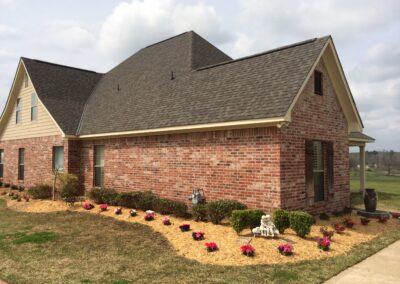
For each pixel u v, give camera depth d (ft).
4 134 76.23
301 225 27.71
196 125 36.32
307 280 19.60
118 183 49.26
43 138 61.52
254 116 31.48
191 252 24.79
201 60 54.24
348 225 33.30
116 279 19.92
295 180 33.09
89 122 56.85
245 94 35.99
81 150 56.39
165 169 42.14
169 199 40.98
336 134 41.19
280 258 23.30
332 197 38.60
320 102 38.37
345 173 42.86
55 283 19.42
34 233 31.17
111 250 25.75
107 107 58.13
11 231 32.17
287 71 34.99
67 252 25.38
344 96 41.29
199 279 19.80
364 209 42.19
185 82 47.75
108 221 35.73
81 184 55.83
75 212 41.24
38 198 51.65
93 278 20.11
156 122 42.34
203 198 37.29
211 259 23.24
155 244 27.12
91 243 27.68
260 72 38.19
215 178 36.29
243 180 33.81
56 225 34.45
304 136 35.09
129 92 57.62
